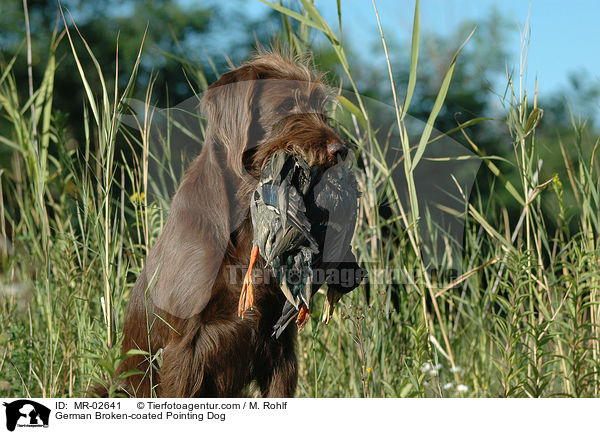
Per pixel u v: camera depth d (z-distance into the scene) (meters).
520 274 7.20
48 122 8.17
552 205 9.20
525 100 7.44
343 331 9.20
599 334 7.80
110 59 27.27
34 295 9.45
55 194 10.78
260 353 7.14
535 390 6.80
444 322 9.15
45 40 27.61
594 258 7.49
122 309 9.43
